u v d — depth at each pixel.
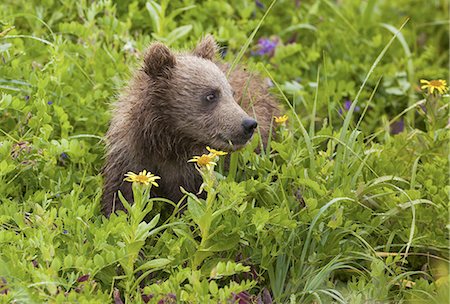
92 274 8.40
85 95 12.01
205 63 10.33
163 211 10.70
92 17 12.62
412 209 9.67
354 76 14.55
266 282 9.69
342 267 9.55
